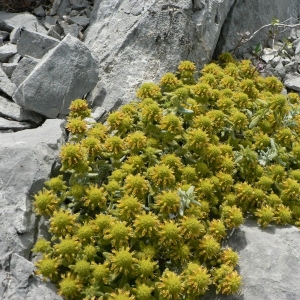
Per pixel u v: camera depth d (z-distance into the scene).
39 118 0.81
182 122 0.77
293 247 0.73
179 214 0.72
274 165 0.77
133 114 0.79
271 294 0.70
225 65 0.90
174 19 0.86
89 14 0.93
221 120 0.79
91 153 0.74
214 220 0.73
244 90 0.83
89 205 0.72
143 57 0.86
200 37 0.87
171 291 0.68
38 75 0.80
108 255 0.69
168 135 0.76
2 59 0.86
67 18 0.92
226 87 0.83
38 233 0.71
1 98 0.82
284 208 0.75
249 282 0.71
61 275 0.69
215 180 0.75
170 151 0.76
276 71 0.93
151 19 0.86
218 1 0.90
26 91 0.80
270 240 0.73
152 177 0.73
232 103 0.81
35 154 0.74
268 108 0.80
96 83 0.83
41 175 0.73
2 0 0.94
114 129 0.77
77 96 0.81
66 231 0.70
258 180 0.77
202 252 0.71
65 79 0.81
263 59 0.95
